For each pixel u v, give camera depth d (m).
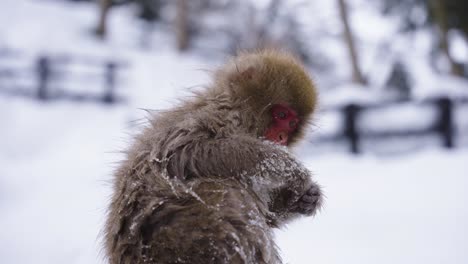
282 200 3.14
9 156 15.40
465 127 13.57
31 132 17.25
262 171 2.96
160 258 2.64
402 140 13.89
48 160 14.70
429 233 8.13
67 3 36.34
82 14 34.47
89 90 21.06
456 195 9.71
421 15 29.67
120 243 2.80
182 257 2.62
